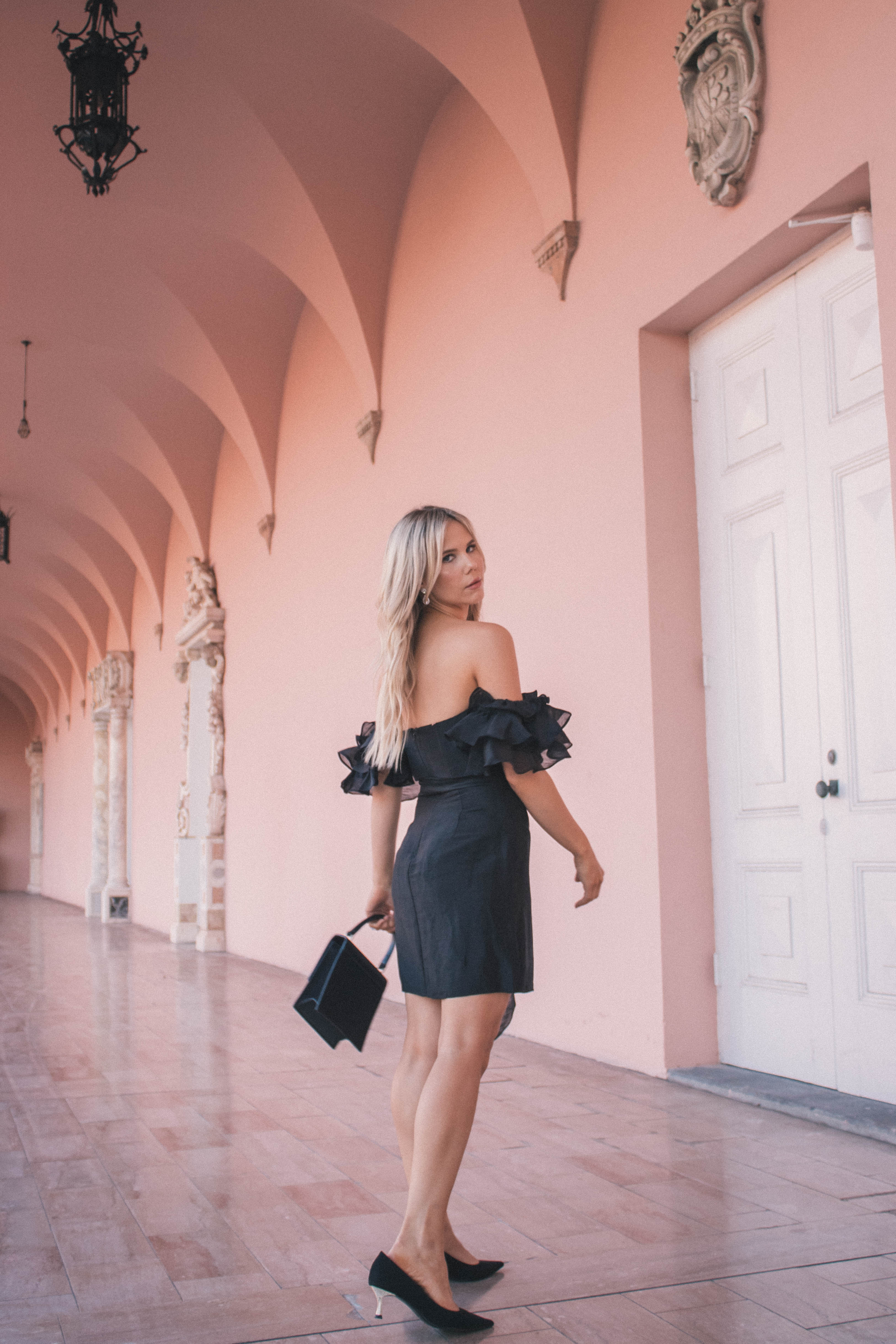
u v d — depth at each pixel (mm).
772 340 4645
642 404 5109
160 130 7871
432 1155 2219
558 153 5695
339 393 9461
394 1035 6246
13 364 11953
